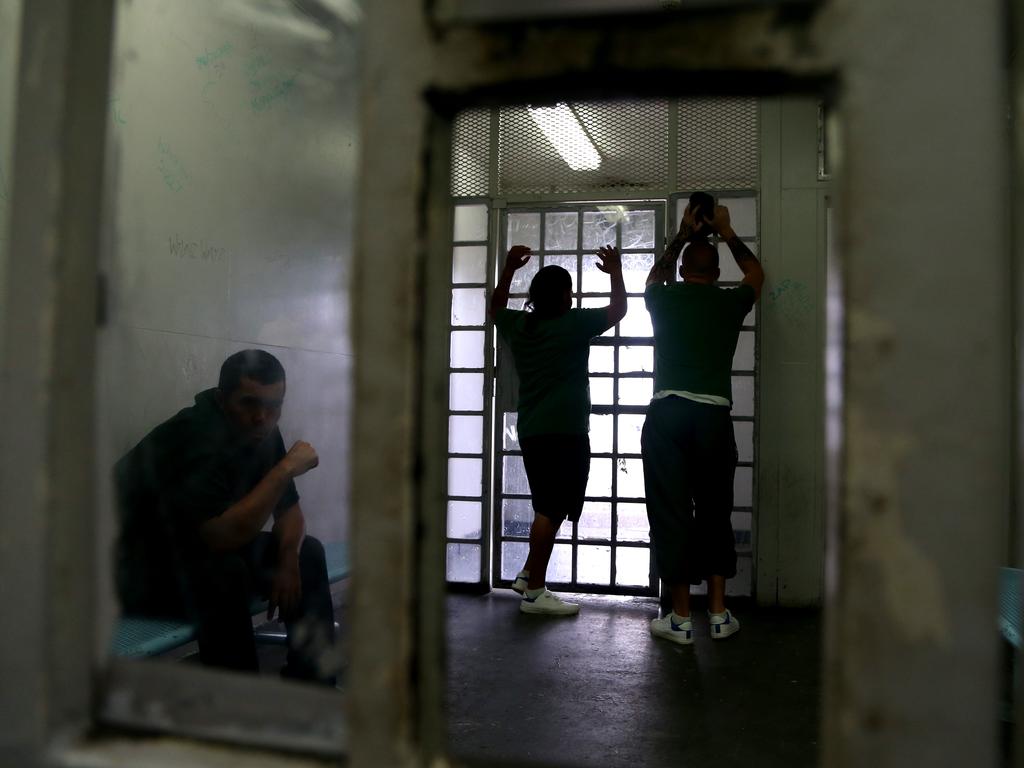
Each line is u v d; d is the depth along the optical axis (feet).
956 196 2.21
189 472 6.55
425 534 2.60
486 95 2.54
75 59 3.00
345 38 12.55
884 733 2.22
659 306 11.50
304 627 7.00
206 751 2.81
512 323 13.20
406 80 2.54
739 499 14.10
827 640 2.33
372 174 2.56
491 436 15.14
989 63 2.21
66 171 2.99
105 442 3.14
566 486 13.07
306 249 11.75
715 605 11.69
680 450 11.37
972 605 2.18
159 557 6.45
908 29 2.24
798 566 13.57
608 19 2.40
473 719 8.10
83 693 2.96
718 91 2.50
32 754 2.90
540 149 15.02
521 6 2.45
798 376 13.64
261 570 7.13
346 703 2.58
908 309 2.22
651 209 14.73
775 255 13.74
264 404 6.93
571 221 15.03
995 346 2.18
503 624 12.46
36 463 2.94
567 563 15.05
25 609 2.94
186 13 9.11
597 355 14.94
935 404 2.20
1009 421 2.67
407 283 2.52
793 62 2.31
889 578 2.22
